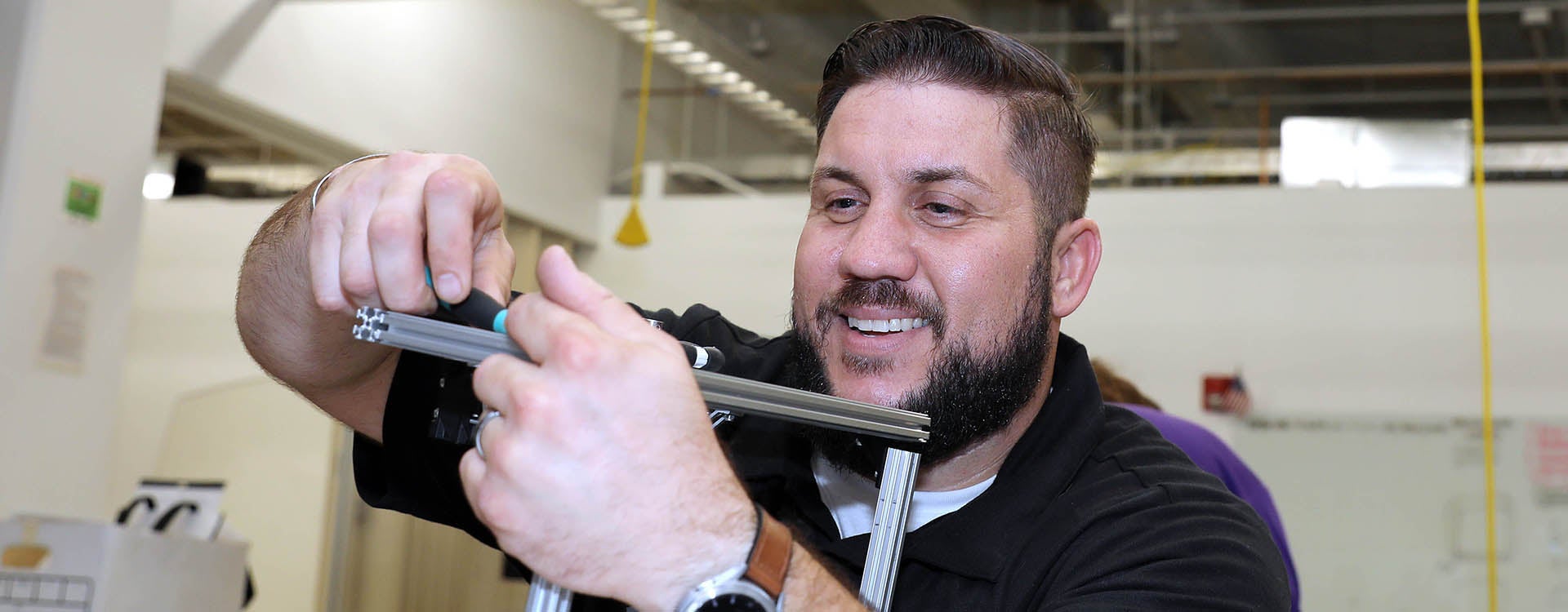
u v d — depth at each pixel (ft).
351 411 3.47
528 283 20.20
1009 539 3.43
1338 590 17.87
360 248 2.41
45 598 9.72
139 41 12.64
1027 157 3.65
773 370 4.05
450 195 2.26
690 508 1.91
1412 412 17.93
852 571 3.55
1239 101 22.29
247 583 12.57
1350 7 21.53
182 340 18.79
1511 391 17.72
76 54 11.94
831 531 3.63
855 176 3.57
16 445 11.19
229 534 11.64
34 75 11.51
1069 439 3.63
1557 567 17.15
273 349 3.25
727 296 21.04
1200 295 18.95
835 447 3.53
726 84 24.18
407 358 3.32
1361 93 22.18
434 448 3.31
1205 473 3.71
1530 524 17.37
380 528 18.21
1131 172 20.80
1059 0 22.67
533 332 1.87
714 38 23.53
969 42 3.59
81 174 11.94
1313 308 18.52
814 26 23.45
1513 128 21.63
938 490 3.71
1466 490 17.60
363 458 3.47
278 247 3.18
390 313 1.90
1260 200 18.98
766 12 23.56
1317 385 18.33
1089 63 22.57
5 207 11.22
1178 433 6.88
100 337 12.09
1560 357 17.57
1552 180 19.89
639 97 23.59
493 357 1.89
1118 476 3.58
